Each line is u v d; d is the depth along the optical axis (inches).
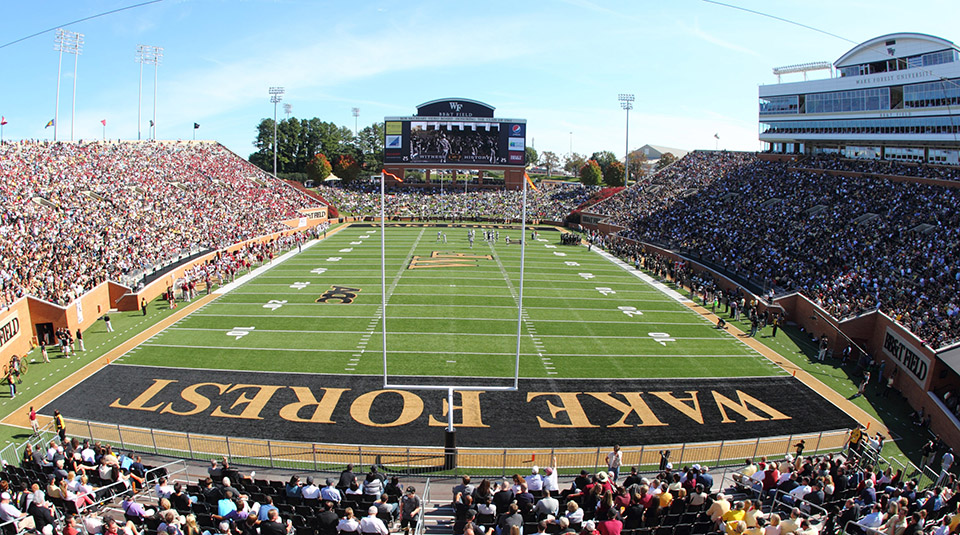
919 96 2096.5
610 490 471.5
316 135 4662.9
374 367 979.9
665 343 1156.5
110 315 1283.2
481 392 892.6
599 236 2581.2
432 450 721.6
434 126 3302.2
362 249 2201.0
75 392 871.7
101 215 1647.4
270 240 2161.7
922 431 844.6
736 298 1376.7
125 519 492.1
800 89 2613.2
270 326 1198.9
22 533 431.2
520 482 483.8
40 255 1274.6
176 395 861.8
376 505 477.7
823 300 1243.8
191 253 1715.1
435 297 1467.8
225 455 693.9
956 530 429.1
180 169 2488.9
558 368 997.8
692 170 2898.6
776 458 734.5
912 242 1382.9
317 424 781.3
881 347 1064.8
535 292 1555.1
